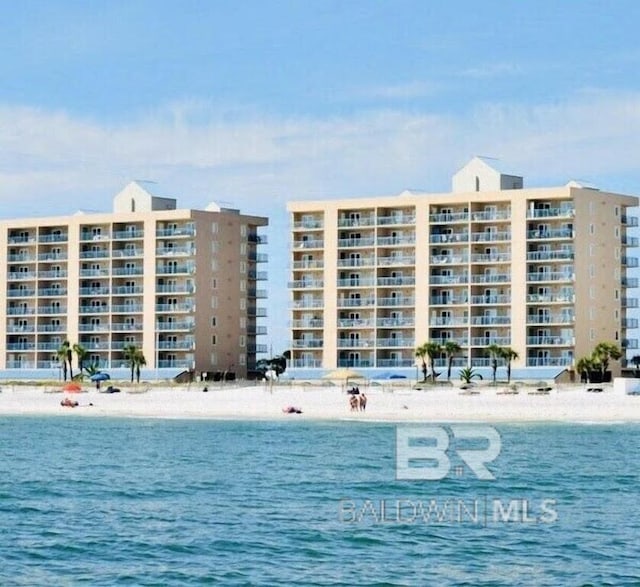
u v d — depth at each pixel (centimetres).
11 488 8969
